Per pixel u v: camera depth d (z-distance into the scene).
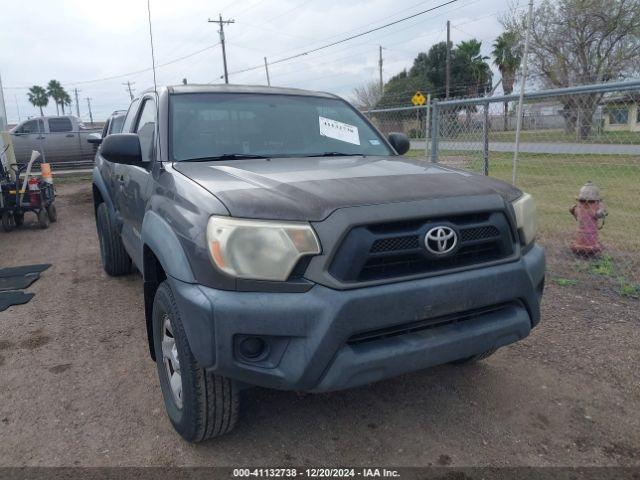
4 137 10.16
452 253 2.59
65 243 8.39
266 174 2.98
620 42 28.41
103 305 5.28
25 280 6.17
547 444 3.00
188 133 3.66
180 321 2.72
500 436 3.08
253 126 3.88
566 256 6.43
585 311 4.80
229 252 2.39
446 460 2.88
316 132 4.04
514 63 43.53
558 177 9.73
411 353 2.50
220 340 2.39
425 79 49.09
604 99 6.18
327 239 2.38
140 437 3.09
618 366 3.83
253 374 2.43
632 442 3.01
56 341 4.44
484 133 7.28
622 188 9.53
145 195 3.59
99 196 6.27
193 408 2.72
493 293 2.70
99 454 2.95
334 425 3.20
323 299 2.35
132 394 3.58
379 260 2.46
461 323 2.71
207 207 2.57
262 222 2.40
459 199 2.68
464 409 3.35
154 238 2.94
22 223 10.02
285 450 2.96
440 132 8.52
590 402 3.41
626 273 5.76
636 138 6.01
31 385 3.72
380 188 2.67
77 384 3.72
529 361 3.95
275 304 2.35
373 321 2.40
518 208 2.95
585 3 27.11
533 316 2.95
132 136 3.59
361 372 2.42
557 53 28.66
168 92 3.96
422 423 3.21
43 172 10.12
